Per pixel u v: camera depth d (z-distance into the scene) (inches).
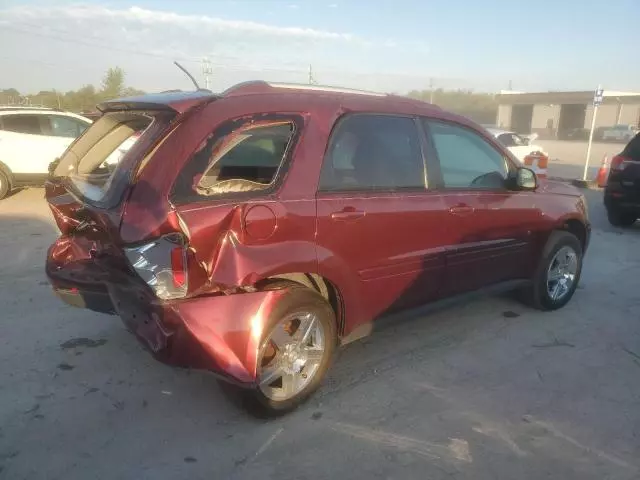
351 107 142.8
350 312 141.9
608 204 369.1
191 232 110.3
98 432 125.4
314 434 126.6
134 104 127.5
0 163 418.6
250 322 117.2
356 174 141.4
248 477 111.8
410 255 152.3
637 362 167.5
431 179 159.3
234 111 122.3
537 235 194.5
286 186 126.1
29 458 115.7
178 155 113.9
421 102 167.0
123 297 121.9
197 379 149.8
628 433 129.5
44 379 147.7
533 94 1950.1
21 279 227.0
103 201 119.5
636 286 242.8
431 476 113.0
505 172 184.7
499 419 134.4
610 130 1780.3
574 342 181.3
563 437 127.5
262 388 126.7
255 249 118.8
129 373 151.9
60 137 443.8
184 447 120.9
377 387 148.3
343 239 134.9
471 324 194.1
